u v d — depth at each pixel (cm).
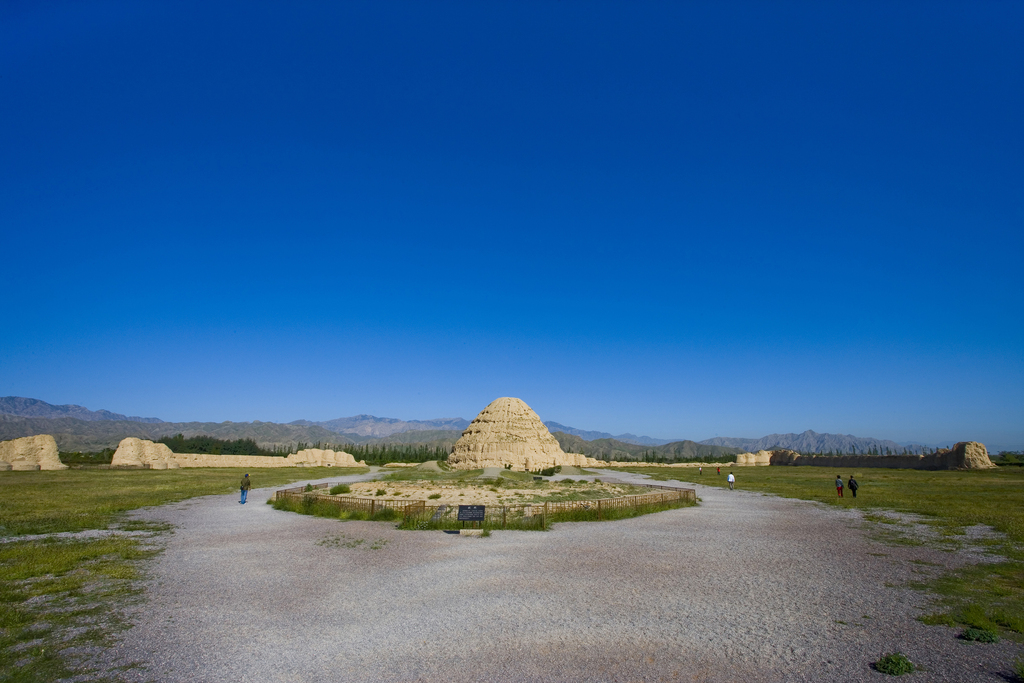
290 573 1762
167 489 4403
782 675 1018
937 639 1187
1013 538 2347
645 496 3397
